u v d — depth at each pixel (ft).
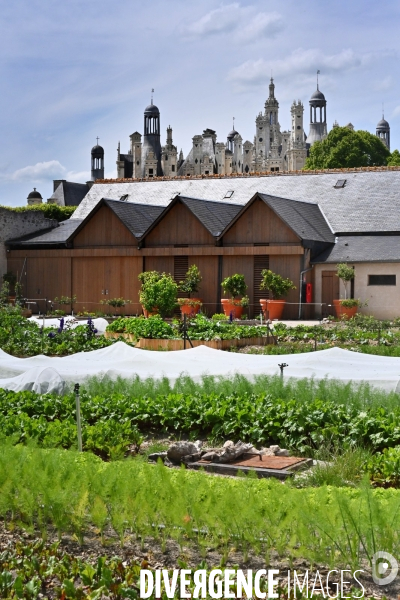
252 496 25.81
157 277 120.47
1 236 155.74
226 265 138.62
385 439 39.09
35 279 154.81
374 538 24.09
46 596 23.24
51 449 31.55
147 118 588.50
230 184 169.78
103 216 148.77
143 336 88.74
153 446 40.93
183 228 142.31
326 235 141.79
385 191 152.15
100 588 22.63
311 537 24.22
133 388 52.29
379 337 90.12
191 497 26.08
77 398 36.86
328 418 41.68
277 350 82.38
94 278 149.38
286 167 641.81
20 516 28.73
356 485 33.24
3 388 53.62
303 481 33.71
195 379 56.65
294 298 132.98
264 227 135.95
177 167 621.72
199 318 102.53
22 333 89.20
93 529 28.32
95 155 587.27
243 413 43.50
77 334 87.51
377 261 130.41
